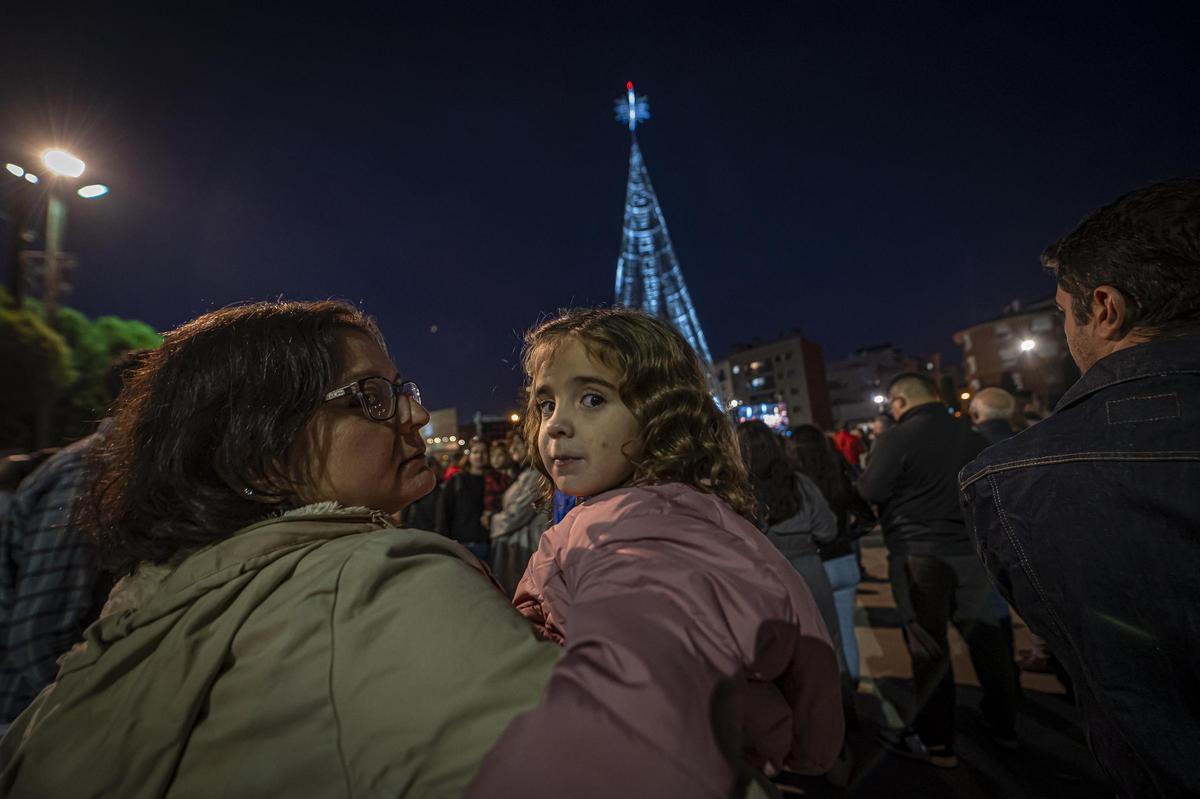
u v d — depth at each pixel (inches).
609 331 36.4
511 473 248.1
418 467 38.3
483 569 31.4
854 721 126.6
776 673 25.1
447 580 25.0
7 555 60.0
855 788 108.7
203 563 26.2
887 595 235.0
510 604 26.7
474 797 17.9
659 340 36.9
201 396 29.3
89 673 24.8
